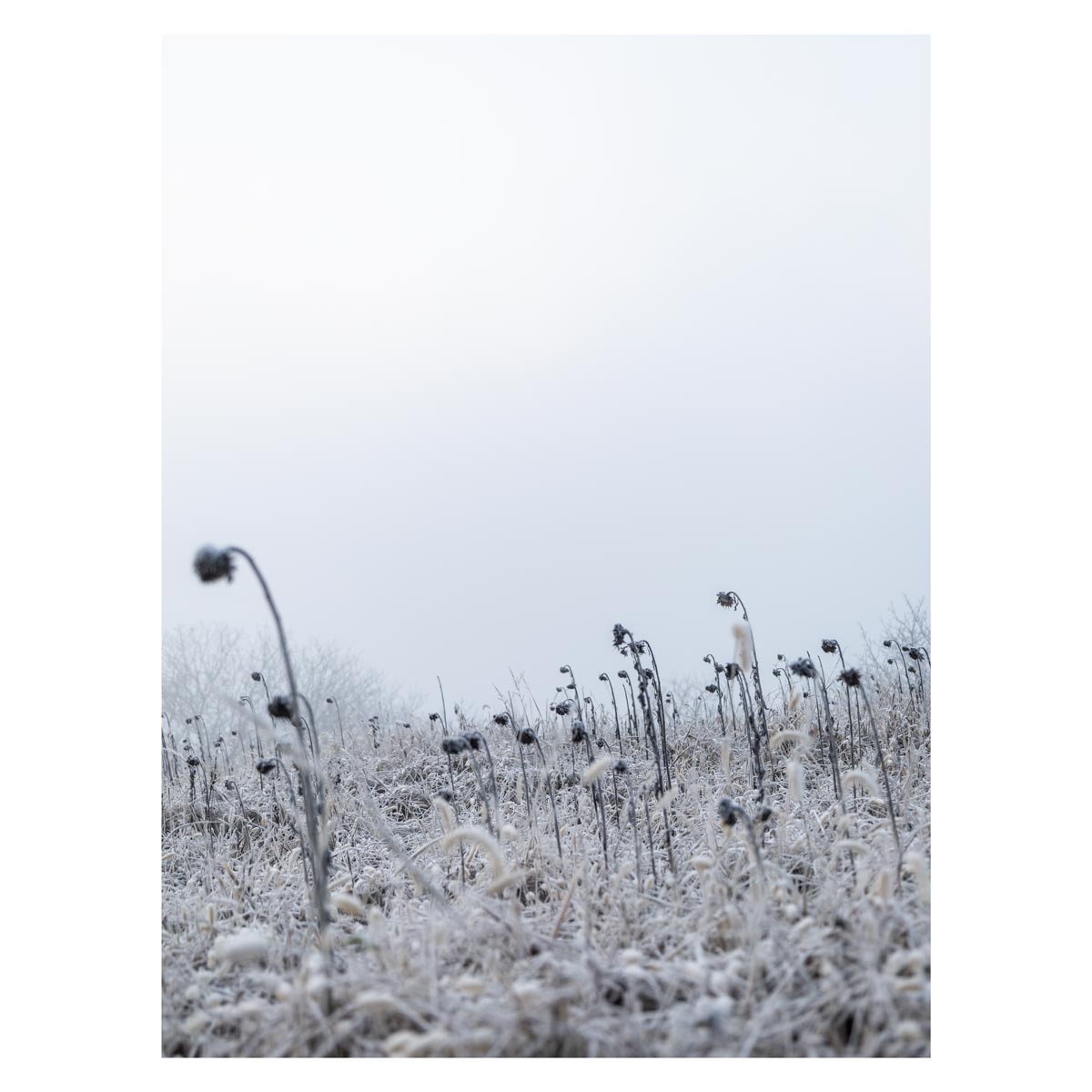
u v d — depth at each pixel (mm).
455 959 2527
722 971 2303
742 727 4945
